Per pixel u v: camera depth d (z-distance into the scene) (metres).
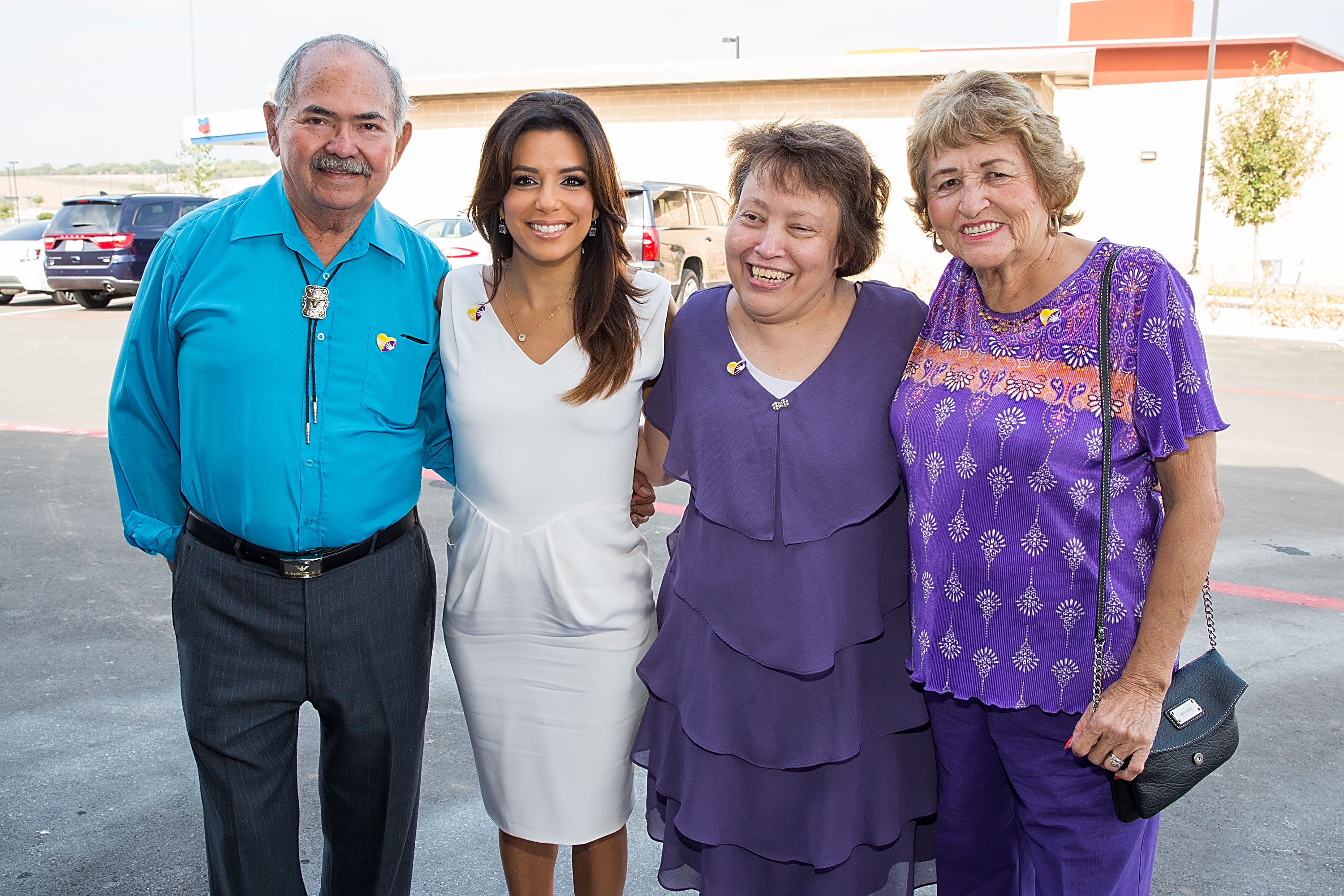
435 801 2.85
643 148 18.09
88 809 2.74
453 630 2.13
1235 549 5.08
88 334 12.34
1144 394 1.58
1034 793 1.84
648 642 2.16
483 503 2.05
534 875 2.22
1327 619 4.18
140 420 1.94
